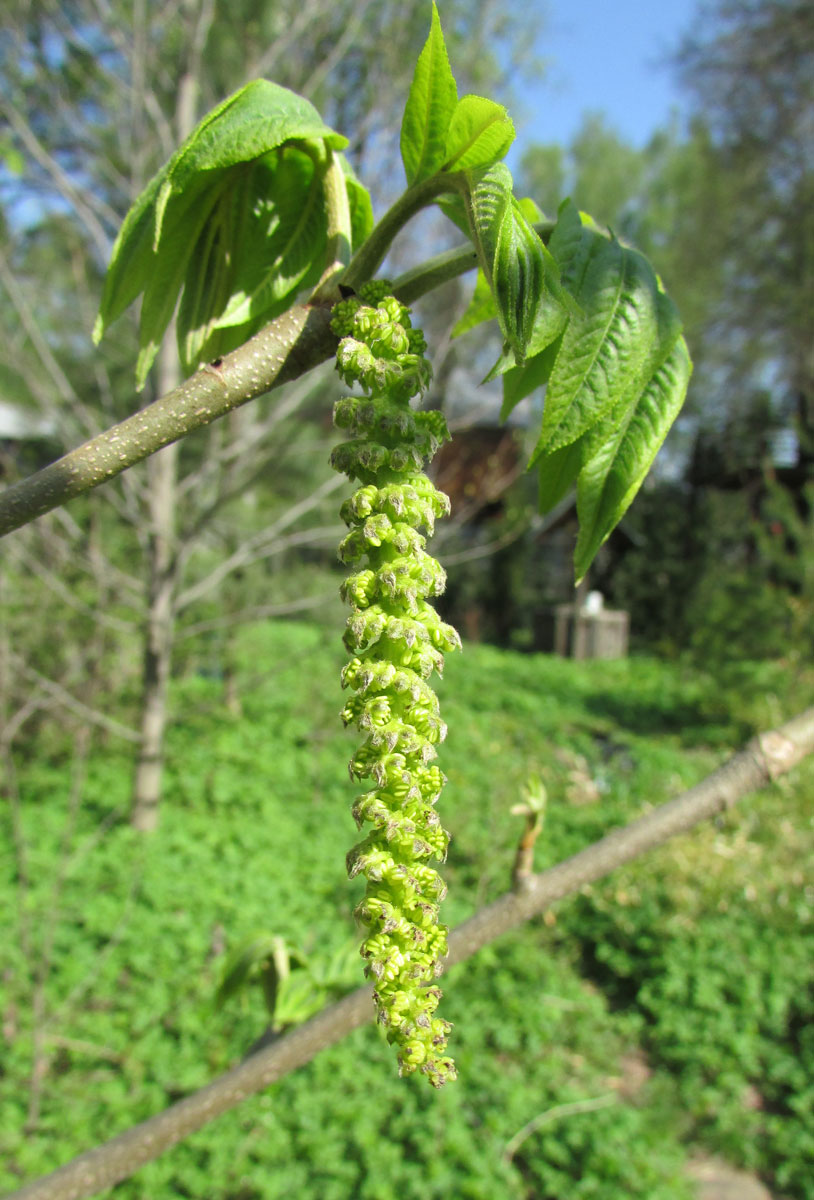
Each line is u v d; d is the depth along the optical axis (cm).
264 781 799
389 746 58
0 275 594
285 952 141
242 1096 102
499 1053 502
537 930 609
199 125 84
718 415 1900
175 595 671
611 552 1803
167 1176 405
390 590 60
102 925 555
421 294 84
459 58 687
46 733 777
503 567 1762
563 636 1521
